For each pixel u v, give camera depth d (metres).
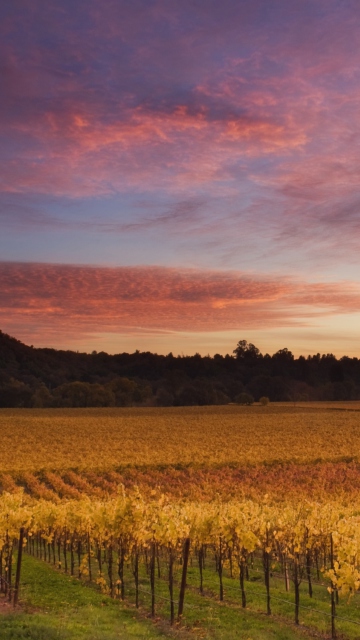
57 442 70.75
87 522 18.62
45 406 153.75
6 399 153.38
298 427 88.69
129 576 19.05
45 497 37.19
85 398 154.88
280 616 14.88
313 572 20.48
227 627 13.47
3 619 12.55
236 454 58.03
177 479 45.97
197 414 121.12
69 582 17.64
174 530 14.19
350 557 14.56
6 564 17.25
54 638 11.15
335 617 13.58
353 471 49.19
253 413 123.19
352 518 20.12
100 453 59.69
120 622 13.23
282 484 42.34
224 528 16.25
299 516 18.88
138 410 135.12
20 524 15.61
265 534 17.19
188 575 19.38
